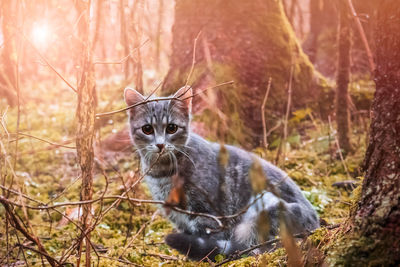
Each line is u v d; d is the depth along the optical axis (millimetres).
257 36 6695
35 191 5336
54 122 7871
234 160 4055
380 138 2443
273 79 6734
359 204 2480
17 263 3486
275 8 7109
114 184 5383
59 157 6383
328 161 5922
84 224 2707
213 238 3787
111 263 3436
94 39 3078
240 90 6367
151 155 4047
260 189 2248
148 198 4996
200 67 6469
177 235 3594
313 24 9766
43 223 4539
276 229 3592
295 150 6254
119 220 4695
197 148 4004
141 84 4816
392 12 2393
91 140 2695
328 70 9039
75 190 5453
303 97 7121
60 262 2740
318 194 4867
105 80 10391
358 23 5492
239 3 6727
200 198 3814
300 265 2355
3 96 9133
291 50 7047
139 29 4758
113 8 5188
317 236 2701
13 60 4199
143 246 3885
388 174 2355
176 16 7184
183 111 4160
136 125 4211
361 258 2264
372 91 7461
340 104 5980
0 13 3834
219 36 6648
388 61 2422
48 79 10961
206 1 6793
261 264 2828
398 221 2213
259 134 6426
